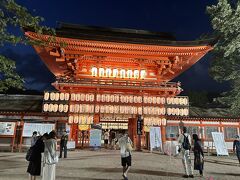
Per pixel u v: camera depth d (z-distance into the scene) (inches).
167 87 1232.2
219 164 740.0
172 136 1206.3
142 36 1486.2
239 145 683.4
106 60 1294.3
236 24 1120.2
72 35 1138.7
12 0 466.3
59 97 1184.2
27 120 1159.6
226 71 1330.0
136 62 1310.3
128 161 456.1
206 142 1252.5
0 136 1005.2
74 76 1290.6
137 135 1181.1
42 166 406.0
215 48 1283.2
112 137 1241.4
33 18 504.7
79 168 587.2
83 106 1179.3
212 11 1202.0
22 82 504.1
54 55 1204.5
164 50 1222.3
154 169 595.8
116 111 1193.4
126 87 1211.2
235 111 1273.4
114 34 1465.3
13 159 745.6
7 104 1267.2
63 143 805.9
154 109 1222.3
